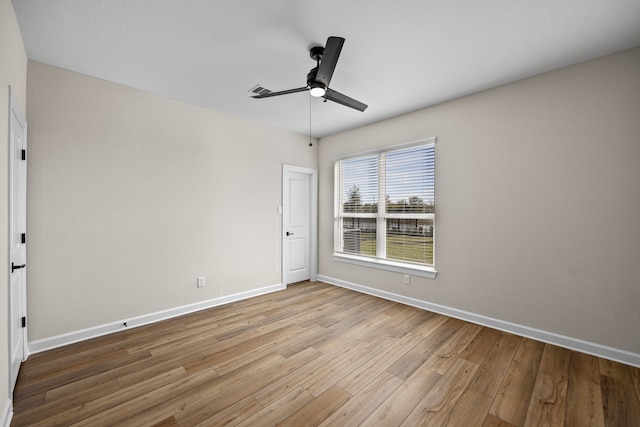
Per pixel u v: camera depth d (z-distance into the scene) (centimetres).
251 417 158
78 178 251
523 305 262
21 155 207
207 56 228
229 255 361
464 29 193
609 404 169
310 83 208
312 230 468
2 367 148
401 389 184
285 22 187
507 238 272
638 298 210
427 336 261
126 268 278
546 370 205
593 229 228
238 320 299
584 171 231
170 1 168
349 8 174
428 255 337
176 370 204
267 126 403
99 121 262
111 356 223
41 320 233
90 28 192
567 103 239
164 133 304
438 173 322
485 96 286
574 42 206
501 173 275
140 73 255
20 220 206
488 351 233
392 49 217
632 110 212
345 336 261
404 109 339
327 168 460
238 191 370
